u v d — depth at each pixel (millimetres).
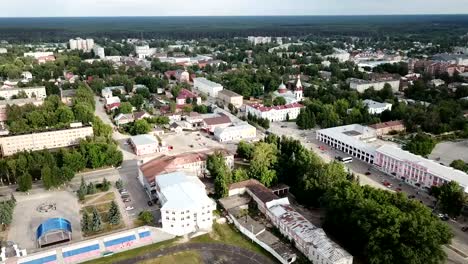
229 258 175000
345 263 161375
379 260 155250
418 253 150125
